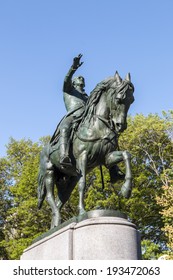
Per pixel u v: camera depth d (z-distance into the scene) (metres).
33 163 23.83
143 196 22.38
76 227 6.78
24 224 22.64
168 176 21.97
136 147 22.55
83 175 7.62
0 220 26.14
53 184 8.84
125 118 7.45
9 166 27.83
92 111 7.93
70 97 8.90
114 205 20.77
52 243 7.29
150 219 22.81
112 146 7.70
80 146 7.82
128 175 7.11
